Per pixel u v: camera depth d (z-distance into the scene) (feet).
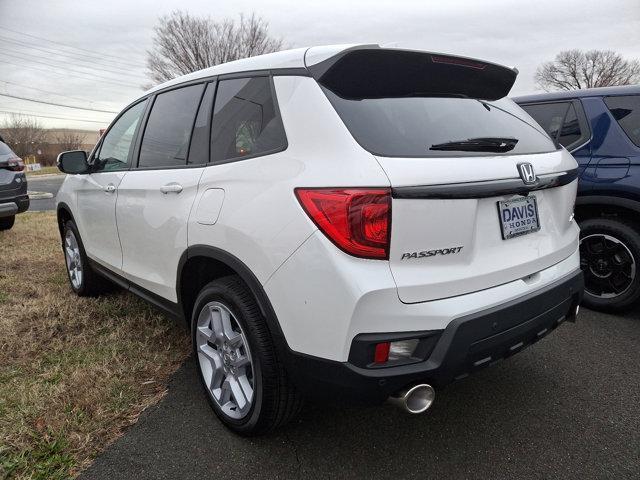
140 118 10.75
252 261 6.71
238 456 7.27
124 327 11.45
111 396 8.61
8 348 10.44
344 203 5.77
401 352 5.98
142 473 6.91
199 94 8.89
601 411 8.34
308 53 7.04
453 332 5.97
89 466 7.03
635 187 11.43
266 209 6.54
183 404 8.58
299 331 6.27
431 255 6.03
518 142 7.69
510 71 8.37
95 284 13.32
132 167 10.40
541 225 7.55
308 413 8.36
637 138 11.80
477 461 7.15
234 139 7.73
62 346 10.53
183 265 8.30
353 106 6.53
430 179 5.90
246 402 7.42
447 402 8.69
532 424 8.00
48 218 29.50
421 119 6.88
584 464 7.04
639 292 11.84
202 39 94.84
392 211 5.70
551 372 9.68
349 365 5.91
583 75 158.61
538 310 7.00
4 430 7.61
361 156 5.94
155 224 9.00
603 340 11.03
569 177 8.02
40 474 6.78
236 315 7.22
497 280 6.62
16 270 16.63
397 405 6.12
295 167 6.41
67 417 7.95
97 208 11.53
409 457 7.25
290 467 7.05
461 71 7.75
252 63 7.93
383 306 5.76
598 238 12.35
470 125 7.39
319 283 5.95
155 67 97.45
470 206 6.24
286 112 6.84
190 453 7.32
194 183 8.09
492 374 9.63
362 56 6.66
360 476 6.87
